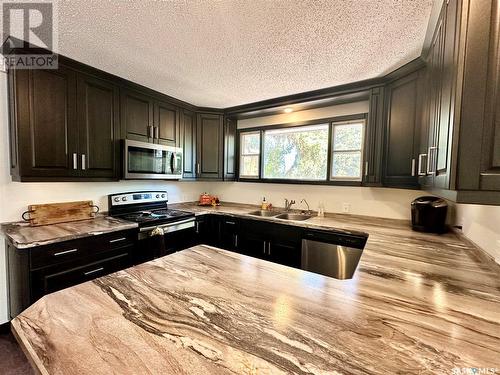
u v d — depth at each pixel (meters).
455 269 1.21
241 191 3.73
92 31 1.54
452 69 0.86
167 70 2.13
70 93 2.01
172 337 0.66
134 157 2.47
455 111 0.80
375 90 2.27
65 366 0.57
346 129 2.86
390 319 0.76
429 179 1.31
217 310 0.79
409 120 1.95
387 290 0.97
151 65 2.03
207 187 3.97
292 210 3.17
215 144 3.45
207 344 0.64
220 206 3.54
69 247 1.77
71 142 2.03
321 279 1.06
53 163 1.94
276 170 3.45
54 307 0.80
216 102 3.10
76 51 1.82
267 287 0.97
